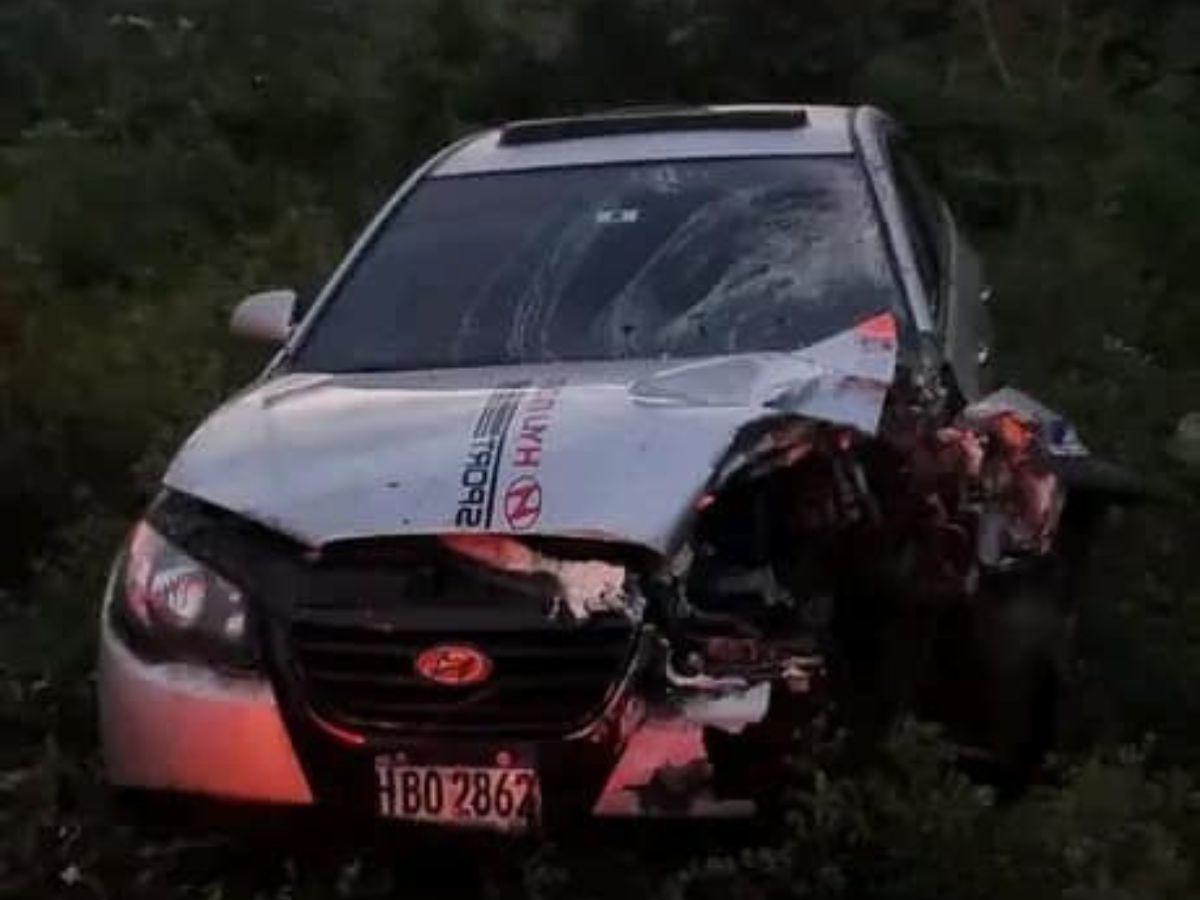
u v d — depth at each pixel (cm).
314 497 503
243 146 1262
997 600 564
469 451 507
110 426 794
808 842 479
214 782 495
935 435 538
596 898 486
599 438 505
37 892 522
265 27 1340
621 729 478
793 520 506
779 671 484
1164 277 1069
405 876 514
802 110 706
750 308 603
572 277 623
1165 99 1246
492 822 482
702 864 485
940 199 836
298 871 510
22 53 1316
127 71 1312
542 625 480
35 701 609
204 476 520
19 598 704
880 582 516
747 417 512
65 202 1089
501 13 1328
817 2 1187
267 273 1046
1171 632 678
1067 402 812
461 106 1237
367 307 630
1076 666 651
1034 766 593
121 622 514
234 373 820
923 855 484
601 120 700
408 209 671
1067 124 1157
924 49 1226
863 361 548
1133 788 554
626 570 483
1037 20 1277
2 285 874
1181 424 840
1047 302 896
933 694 542
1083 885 496
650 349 593
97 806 540
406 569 491
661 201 650
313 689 489
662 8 1198
